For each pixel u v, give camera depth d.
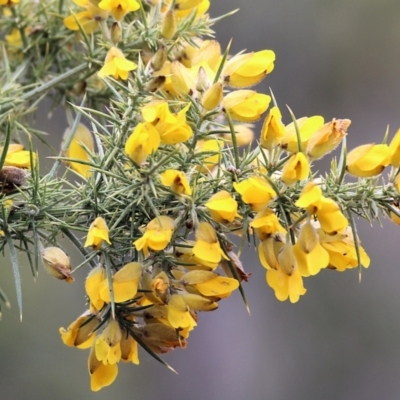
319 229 0.72
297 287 0.71
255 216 0.71
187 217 0.71
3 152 0.73
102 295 0.71
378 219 0.71
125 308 0.73
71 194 0.74
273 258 0.71
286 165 0.70
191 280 0.72
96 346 0.72
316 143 0.71
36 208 0.74
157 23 0.82
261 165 0.72
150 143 0.71
